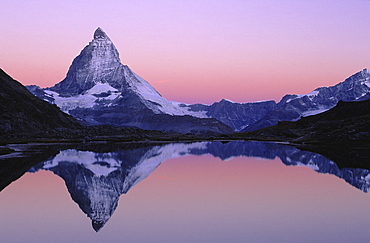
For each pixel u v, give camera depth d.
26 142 178.75
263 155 123.81
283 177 71.62
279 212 44.69
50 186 62.31
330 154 122.31
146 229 38.50
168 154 130.00
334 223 40.28
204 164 96.12
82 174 76.81
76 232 37.84
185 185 63.16
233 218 42.22
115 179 70.69
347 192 56.34
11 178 69.81
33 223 41.00
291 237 36.00
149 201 50.81
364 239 35.41
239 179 69.44
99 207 47.75
